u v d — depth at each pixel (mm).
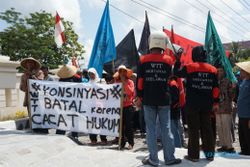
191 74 6387
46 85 9078
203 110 6371
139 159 6789
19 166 6383
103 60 10227
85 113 8734
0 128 10562
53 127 9023
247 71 7199
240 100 7406
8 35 37938
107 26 10312
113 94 8484
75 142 8711
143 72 6137
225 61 8945
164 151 6293
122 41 11594
